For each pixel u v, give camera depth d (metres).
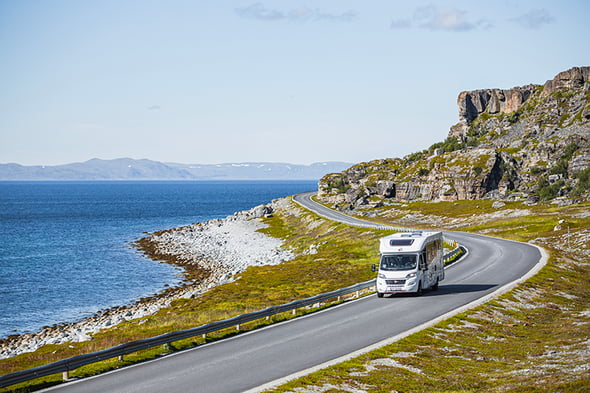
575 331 32.28
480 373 24.34
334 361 25.47
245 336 32.06
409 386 22.06
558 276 54.19
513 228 112.44
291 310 40.62
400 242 44.09
